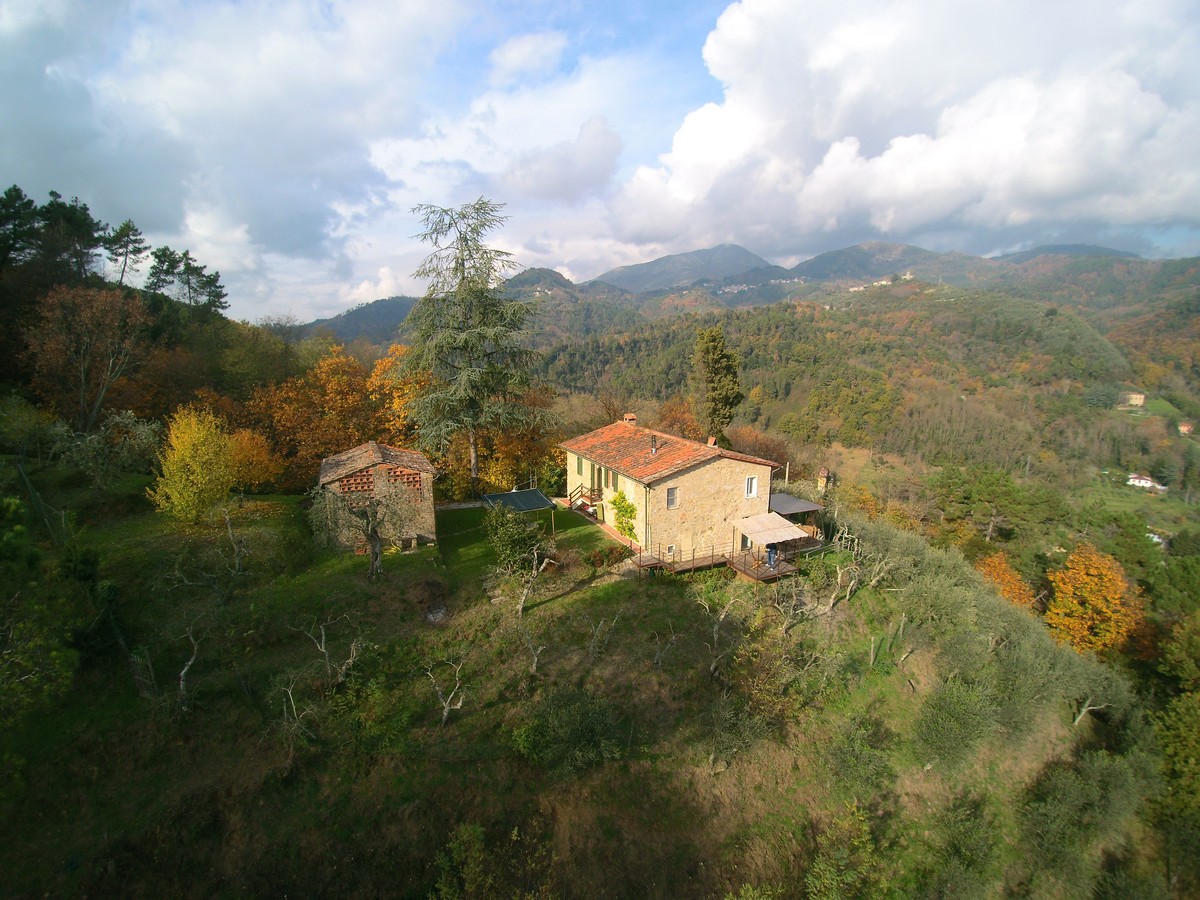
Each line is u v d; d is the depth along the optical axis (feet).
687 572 90.48
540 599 81.41
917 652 90.58
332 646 67.82
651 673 71.67
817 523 118.83
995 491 190.49
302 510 102.53
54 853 46.21
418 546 93.15
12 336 116.16
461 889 51.49
